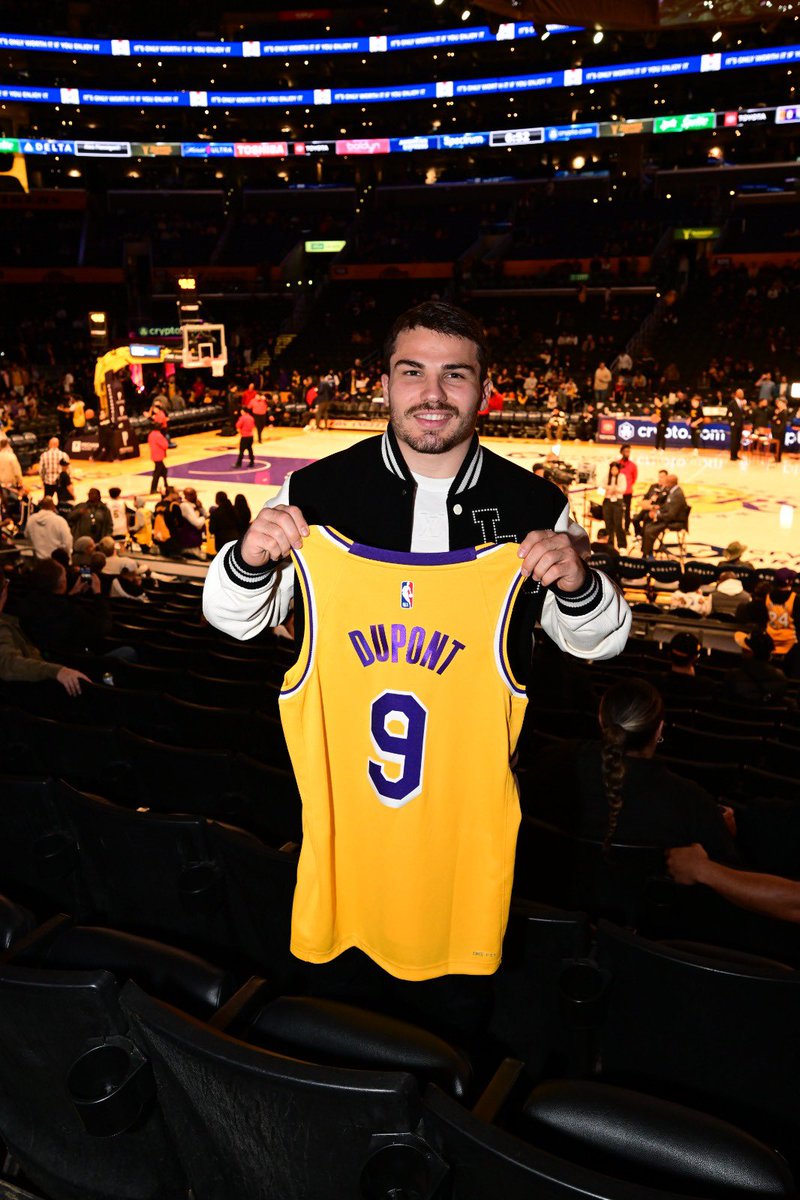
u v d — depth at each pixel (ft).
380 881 6.72
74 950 7.04
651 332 109.19
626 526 50.62
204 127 144.97
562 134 119.14
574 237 126.62
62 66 129.29
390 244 133.39
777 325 105.09
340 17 127.24
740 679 22.53
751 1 34.12
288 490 6.56
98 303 132.98
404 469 6.32
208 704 18.63
